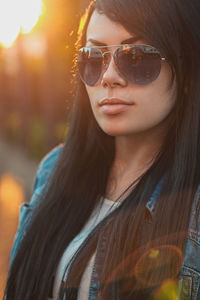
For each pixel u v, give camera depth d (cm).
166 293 101
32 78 1122
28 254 135
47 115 899
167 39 102
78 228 129
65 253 126
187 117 106
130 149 126
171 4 101
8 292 142
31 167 891
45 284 126
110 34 108
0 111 1509
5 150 1220
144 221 110
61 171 139
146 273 104
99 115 116
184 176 105
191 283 101
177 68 104
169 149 113
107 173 134
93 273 113
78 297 116
